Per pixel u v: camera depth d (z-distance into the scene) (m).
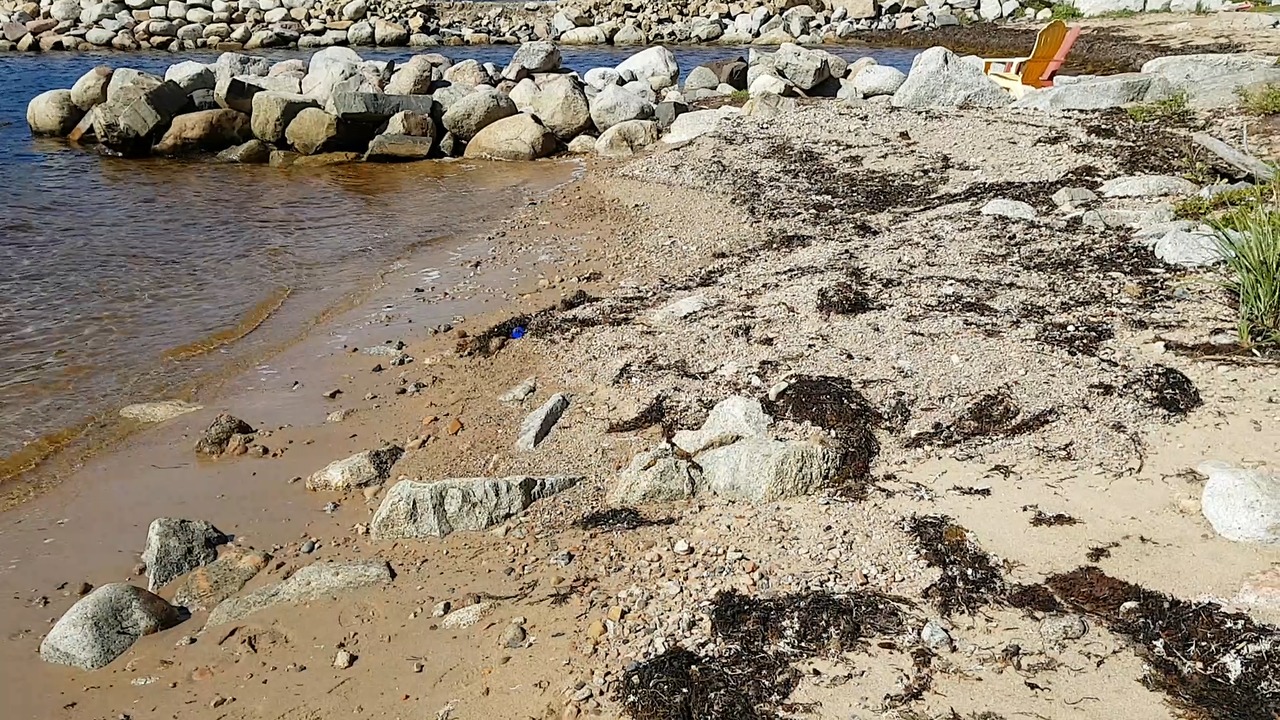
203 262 12.92
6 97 26.14
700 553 5.94
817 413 7.25
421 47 39.00
